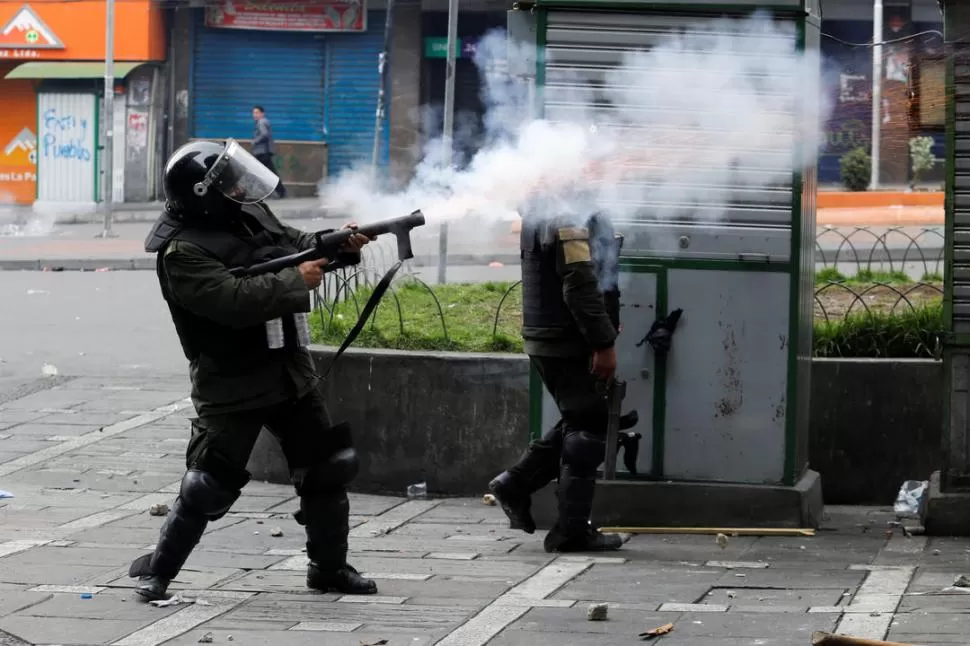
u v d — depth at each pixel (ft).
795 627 17.21
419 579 20.24
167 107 101.09
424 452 26.37
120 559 21.15
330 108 99.91
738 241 23.13
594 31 23.12
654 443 23.53
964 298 22.58
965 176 22.56
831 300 33.45
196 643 17.01
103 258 68.49
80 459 29.30
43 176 100.83
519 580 20.13
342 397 26.71
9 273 66.18
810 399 25.53
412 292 36.32
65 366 41.50
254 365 18.49
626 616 18.01
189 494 18.56
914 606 17.97
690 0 22.90
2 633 17.42
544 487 23.95
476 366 26.07
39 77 98.99
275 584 19.95
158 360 42.52
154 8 98.73
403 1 96.22
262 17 99.30
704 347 23.34
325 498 19.24
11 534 22.89
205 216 18.47
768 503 23.21
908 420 25.49
